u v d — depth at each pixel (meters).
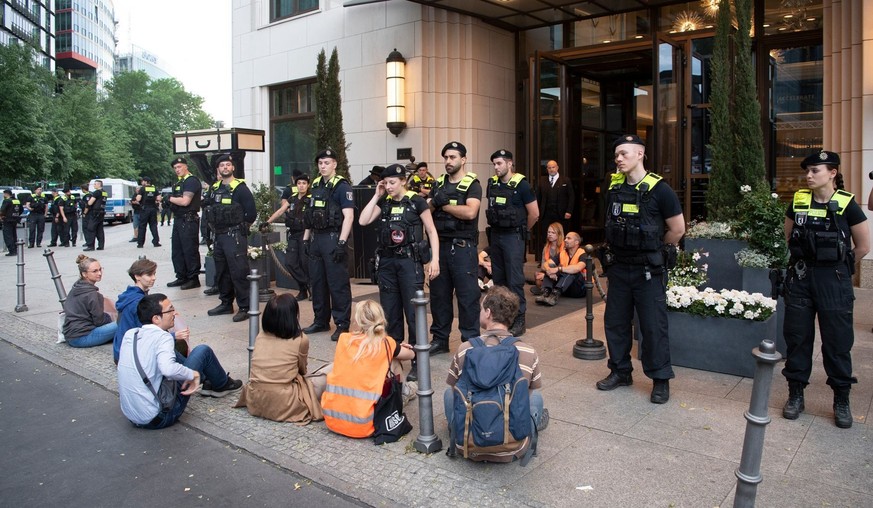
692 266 6.90
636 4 11.64
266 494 3.92
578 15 12.37
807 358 4.63
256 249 9.92
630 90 13.96
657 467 3.99
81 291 7.34
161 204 28.86
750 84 7.67
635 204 5.03
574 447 4.30
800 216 4.61
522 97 13.47
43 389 6.00
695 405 5.00
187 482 4.11
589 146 13.58
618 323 5.33
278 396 4.95
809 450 4.16
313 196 7.24
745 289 6.92
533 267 11.59
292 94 15.38
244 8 15.90
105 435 4.89
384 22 13.06
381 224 6.16
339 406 4.60
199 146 11.30
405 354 4.79
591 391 5.37
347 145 12.55
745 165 7.74
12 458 4.51
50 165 40.97
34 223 19.30
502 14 12.37
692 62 10.54
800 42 10.41
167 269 13.35
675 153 10.53
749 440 3.02
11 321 8.80
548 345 6.83
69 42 107.81
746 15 7.67
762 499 3.56
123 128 73.94
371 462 4.23
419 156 12.66
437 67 12.64
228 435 4.77
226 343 7.23
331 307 7.66
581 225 13.30
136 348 4.90
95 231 17.75
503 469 4.03
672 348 5.96
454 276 6.37
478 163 12.84
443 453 4.31
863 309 7.87
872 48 8.91
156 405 4.86
